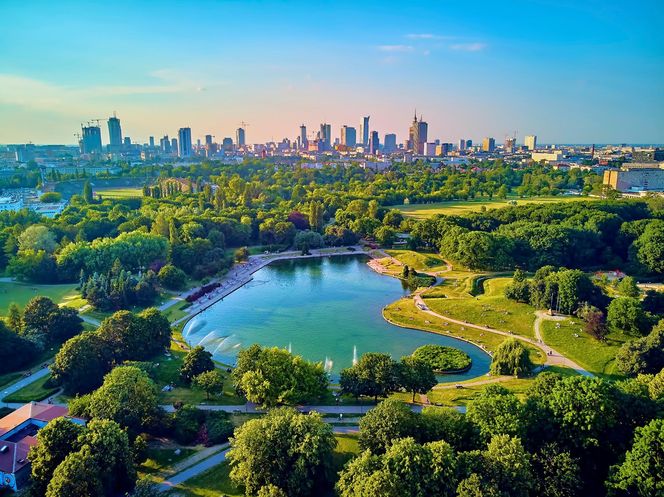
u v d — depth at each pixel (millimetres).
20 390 128625
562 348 157000
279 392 116062
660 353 134250
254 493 86000
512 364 140750
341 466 94625
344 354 160625
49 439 88250
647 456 79625
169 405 122188
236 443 90812
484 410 93875
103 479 85438
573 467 82938
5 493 89562
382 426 93062
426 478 78062
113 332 143125
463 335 172750
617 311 158250
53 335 154250
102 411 103875
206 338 174000
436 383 124438
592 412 89562
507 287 195625
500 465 79188
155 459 100125
